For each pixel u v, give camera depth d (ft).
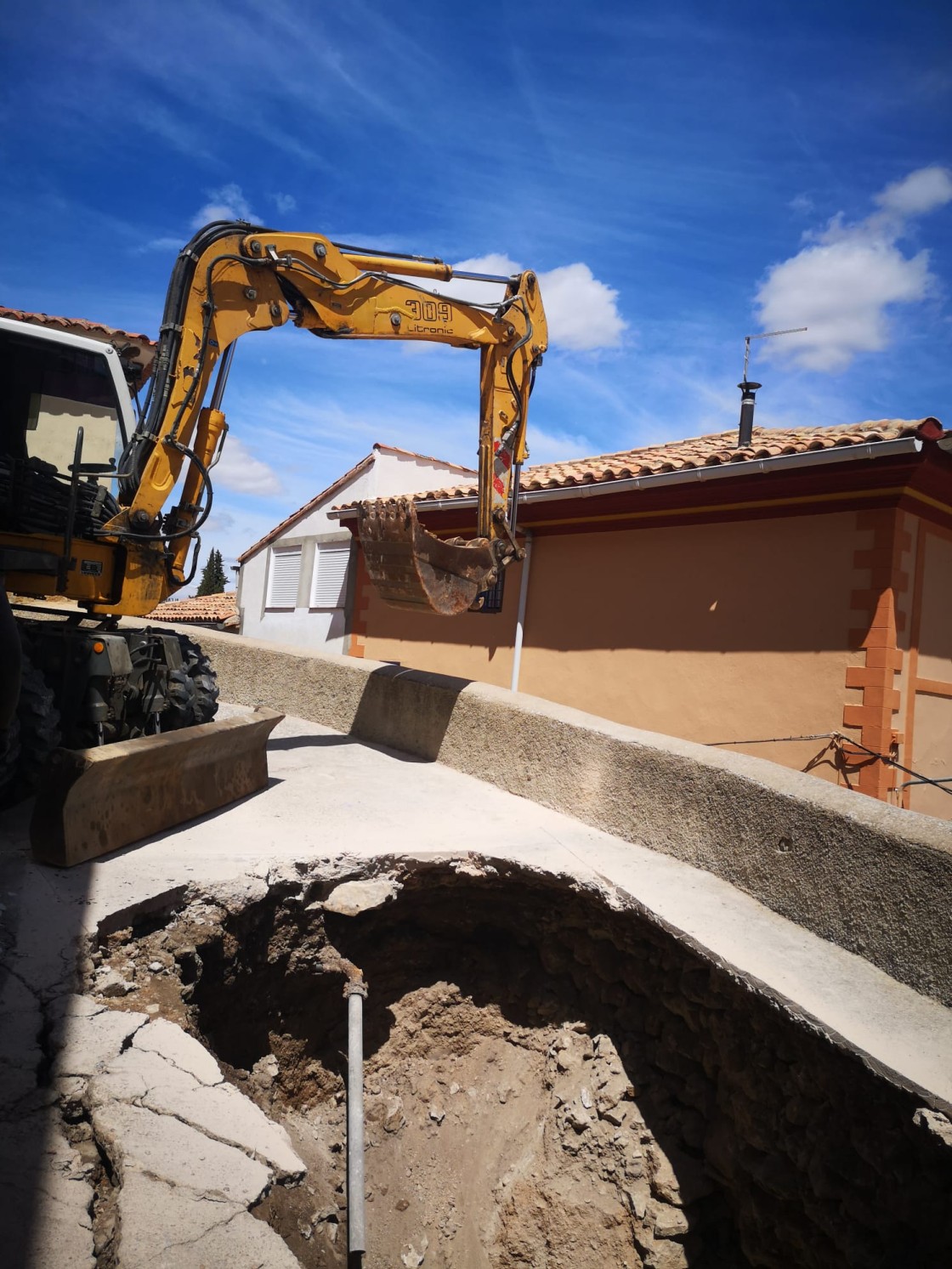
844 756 25.21
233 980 15.17
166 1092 9.78
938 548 27.32
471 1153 18.12
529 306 27.32
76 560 19.22
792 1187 13.03
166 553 21.68
